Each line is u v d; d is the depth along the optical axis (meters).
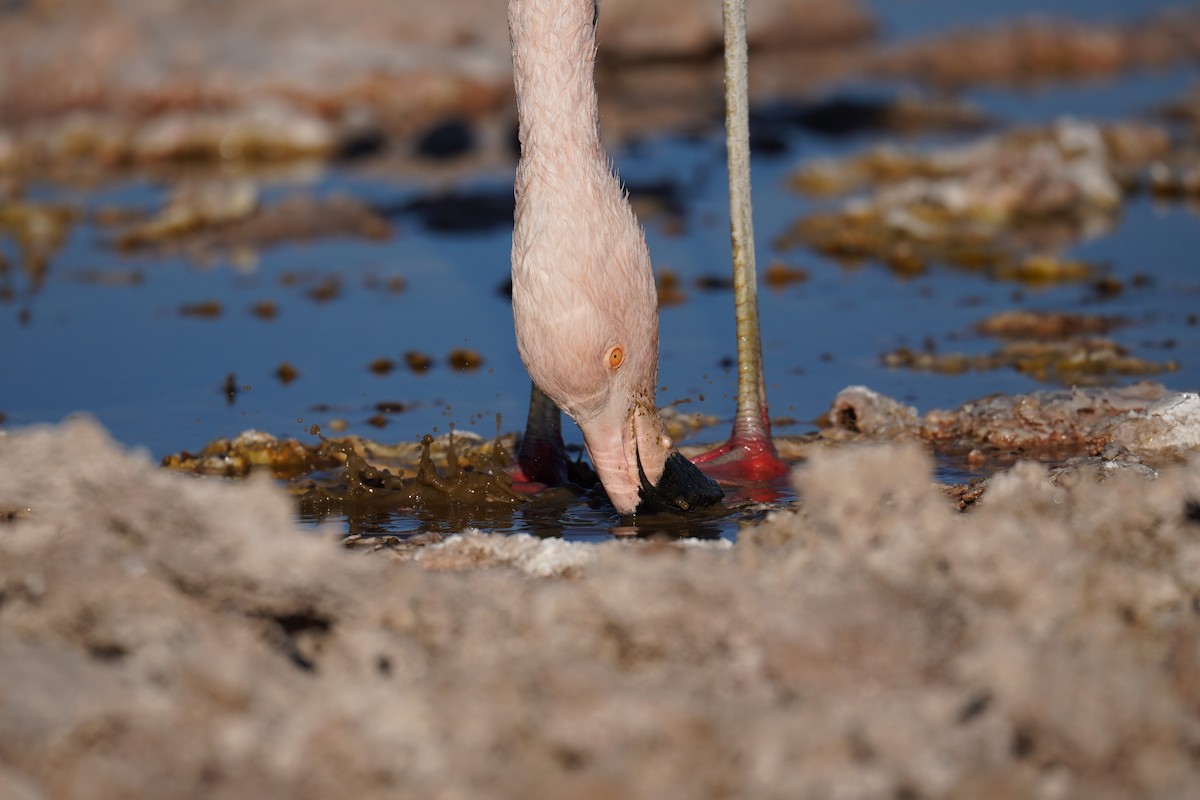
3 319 18.77
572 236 9.72
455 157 32.69
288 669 6.84
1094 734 6.01
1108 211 25.05
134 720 6.25
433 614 7.29
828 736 5.89
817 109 36.44
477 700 6.25
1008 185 24.59
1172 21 49.66
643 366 10.15
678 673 6.60
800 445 12.74
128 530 7.84
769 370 15.73
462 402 14.86
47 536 8.09
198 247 23.44
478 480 11.66
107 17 40.44
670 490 10.40
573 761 6.00
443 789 5.76
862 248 22.38
